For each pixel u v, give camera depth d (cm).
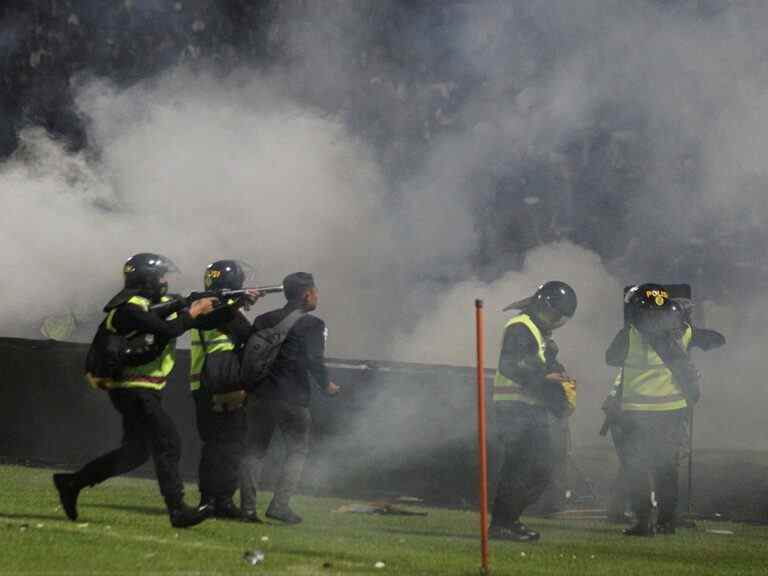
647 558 2756
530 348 3048
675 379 3356
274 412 3102
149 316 2683
